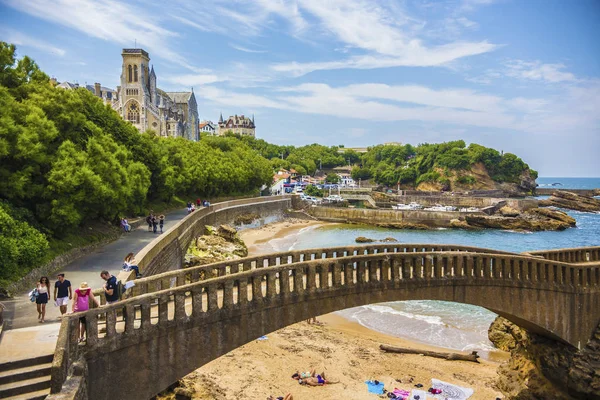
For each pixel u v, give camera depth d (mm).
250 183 172375
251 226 134250
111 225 59281
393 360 44750
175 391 31141
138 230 64000
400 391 37875
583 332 33250
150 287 25562
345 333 53094
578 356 32125
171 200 103875
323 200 199250
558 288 32656
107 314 18828
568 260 39562
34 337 20891
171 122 190875
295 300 24797
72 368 17078
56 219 41219
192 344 21406
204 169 120125
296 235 128250
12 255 31547
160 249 45812
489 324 57188
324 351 46094
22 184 39062
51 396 15398
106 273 22344
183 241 63719
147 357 20047
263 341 47688
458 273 30109
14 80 48406
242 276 23000
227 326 22516
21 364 17938
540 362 33219
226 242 78500
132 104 174625
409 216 159875
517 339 36250
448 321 58281
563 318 32750
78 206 44938
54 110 48188
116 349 19078
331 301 26094
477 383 39656
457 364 44188
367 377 40656
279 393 36531
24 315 25281
